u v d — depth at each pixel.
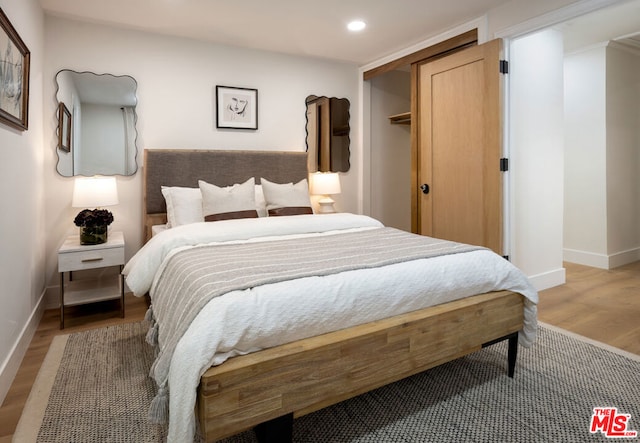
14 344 2.08
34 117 2.66
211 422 1.21
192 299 1.43
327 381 1.42
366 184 4.63
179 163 3.48
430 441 1.52
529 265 3.43
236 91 3.83
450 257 1.89
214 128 3.76
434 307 1.76
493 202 3.07
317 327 1.46
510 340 1.99
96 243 2.88
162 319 1.73
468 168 3.28
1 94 1.82
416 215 3.99
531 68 3.32
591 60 4.23
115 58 3.31
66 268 2.72
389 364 1.57
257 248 2.16
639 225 4.66
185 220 3.05
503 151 3.08
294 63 4.14
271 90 4.04
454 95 3.38
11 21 2.04
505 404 1.76
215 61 3.73
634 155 4.54
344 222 2.94
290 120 4.15
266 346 1.38
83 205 2.95
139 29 3.37
